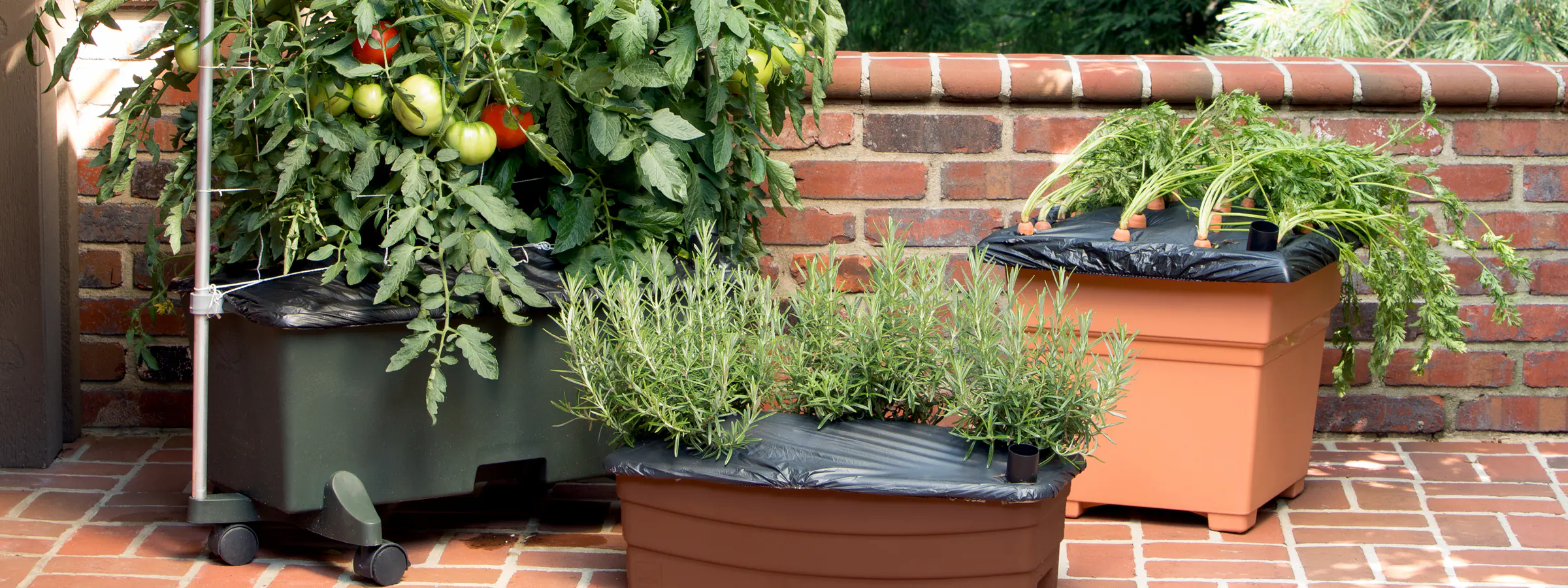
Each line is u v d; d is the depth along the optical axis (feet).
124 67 11.95
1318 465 11.95
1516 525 10.58
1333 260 10.12
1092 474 10.49
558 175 9.64
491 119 9.19
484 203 8.91
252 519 9.52
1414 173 10.66
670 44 9.35
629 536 9.00
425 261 9.36
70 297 12.07
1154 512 10.82
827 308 9.17
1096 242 9.84
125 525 10.46
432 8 8.72
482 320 9.41
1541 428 12.57
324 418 9.07
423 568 9.80
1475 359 12.48
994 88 11.94
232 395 9.38
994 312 8.98
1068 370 8.49
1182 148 10.69
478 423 9.56
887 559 8.52
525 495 11.23
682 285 9.37
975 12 36.17
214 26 8.82
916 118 12.14
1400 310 10.47
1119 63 12.26
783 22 9.91
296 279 9.13
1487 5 24.12
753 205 11.04
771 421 9.00
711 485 8.62
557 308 9.59
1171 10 32.12
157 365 12.51
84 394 12.55
